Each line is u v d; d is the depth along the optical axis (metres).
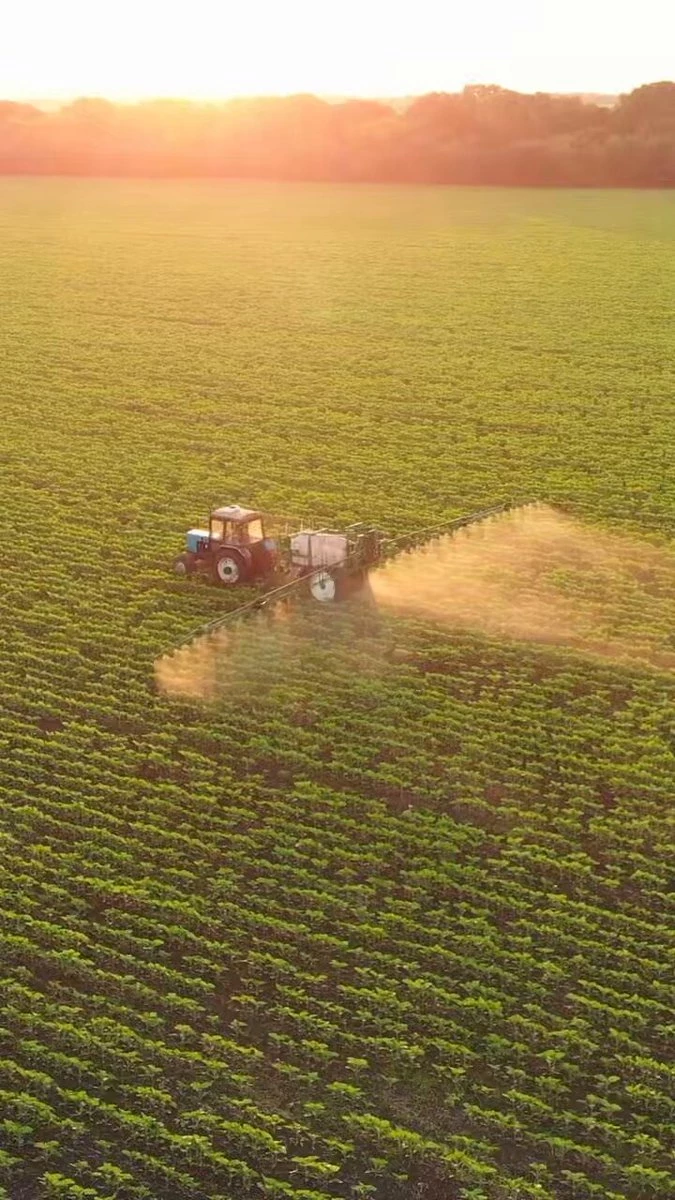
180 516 39.25
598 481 43.09
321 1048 17.80
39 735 26.59
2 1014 18.53
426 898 21.33
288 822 23.59
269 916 20.88
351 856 22.30
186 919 20.77
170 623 31.41
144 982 19.34
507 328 69.25
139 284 82.00
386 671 29.14
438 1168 16.14
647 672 29.33
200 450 46.81
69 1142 16.58
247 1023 18.56
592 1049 17.98
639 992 19.33
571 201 134.25
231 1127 16.48
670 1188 15.93
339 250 97.56
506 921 20.95
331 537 32.19
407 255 95.00
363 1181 16.00
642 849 23.06
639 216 119.25
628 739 26.47
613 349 64.25
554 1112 16.98
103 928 20.36
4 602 32.91
